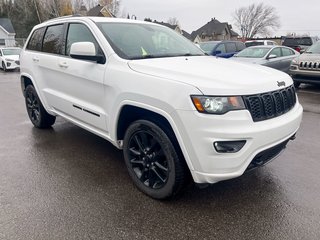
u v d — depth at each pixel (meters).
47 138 4.96
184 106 2.61
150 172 3.13
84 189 3.33
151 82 2.88
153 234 2.61
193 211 2.93
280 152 3.22
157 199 3.11
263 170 3.79
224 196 3.19
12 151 4.40
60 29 4.46
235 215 2.88
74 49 3.48
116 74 3.24
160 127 2.89
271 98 2.89
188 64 3.25
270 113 2.88
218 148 2.57
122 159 4.14
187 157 2.71
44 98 4.83
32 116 5.50
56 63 4.27
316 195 3.21
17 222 2.74
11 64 18.16
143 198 3.15
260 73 3.18
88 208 2.97
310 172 3.73
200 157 2.63
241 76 2.93
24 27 51.62
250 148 2.64
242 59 10.73
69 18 4.31
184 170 2.87
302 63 9.14
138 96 2.96
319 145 4.68
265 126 2.74
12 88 11.00
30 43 5.28
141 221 2.78
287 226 2.71
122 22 4.06
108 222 2.76
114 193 3.25
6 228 2.66
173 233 2.62
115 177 3.61
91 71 3.58
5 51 19.08
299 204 3.04
